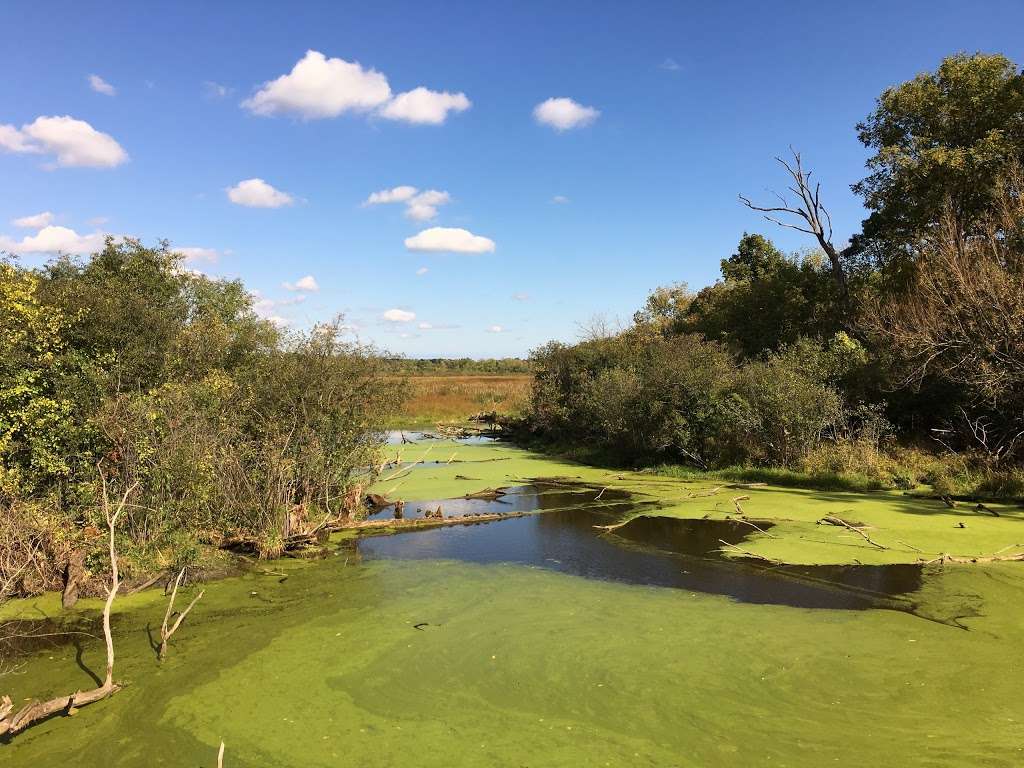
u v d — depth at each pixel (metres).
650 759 4.38
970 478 13.39
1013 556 8.87
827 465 15.30
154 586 8.16
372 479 13.04
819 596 7.74
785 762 4.31
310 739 4.71
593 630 6.75
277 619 7.12
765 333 24.80
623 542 10.55
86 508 8.47
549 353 25.64
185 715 5.06
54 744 4.68
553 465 19.81
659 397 18.28
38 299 8.95
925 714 4.92
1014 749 4.41
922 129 20.06
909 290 18.55
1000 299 14.26
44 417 8.27
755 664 5.87
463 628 6.83
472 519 12.19
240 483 10.11
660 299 39.41
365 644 6.42
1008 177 16.58
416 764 4.37
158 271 14.95
